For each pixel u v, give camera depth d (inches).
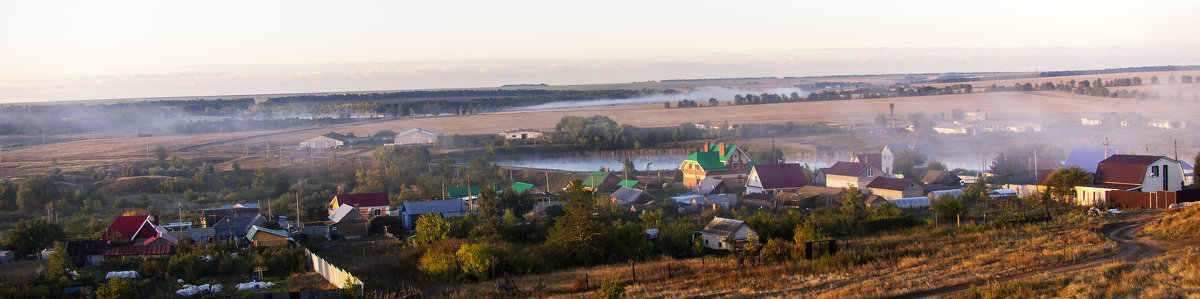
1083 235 1736.0
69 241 2269.9
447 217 2559.1
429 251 1916.8
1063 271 1347.2
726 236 2053.4
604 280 1353.3
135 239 2364.7
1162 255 1437.0
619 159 5895.7
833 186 3595.0
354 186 4045.3
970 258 1550.2
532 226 2391.7
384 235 2615.7
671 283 1536.7
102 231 2586.1
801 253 1736.0
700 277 1581.0
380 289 1627.7
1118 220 1971.0
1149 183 2598.4
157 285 1823.3
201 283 1844.2
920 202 2878.9
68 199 3516.2
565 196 2412.6
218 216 2839.6
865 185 3403.1
